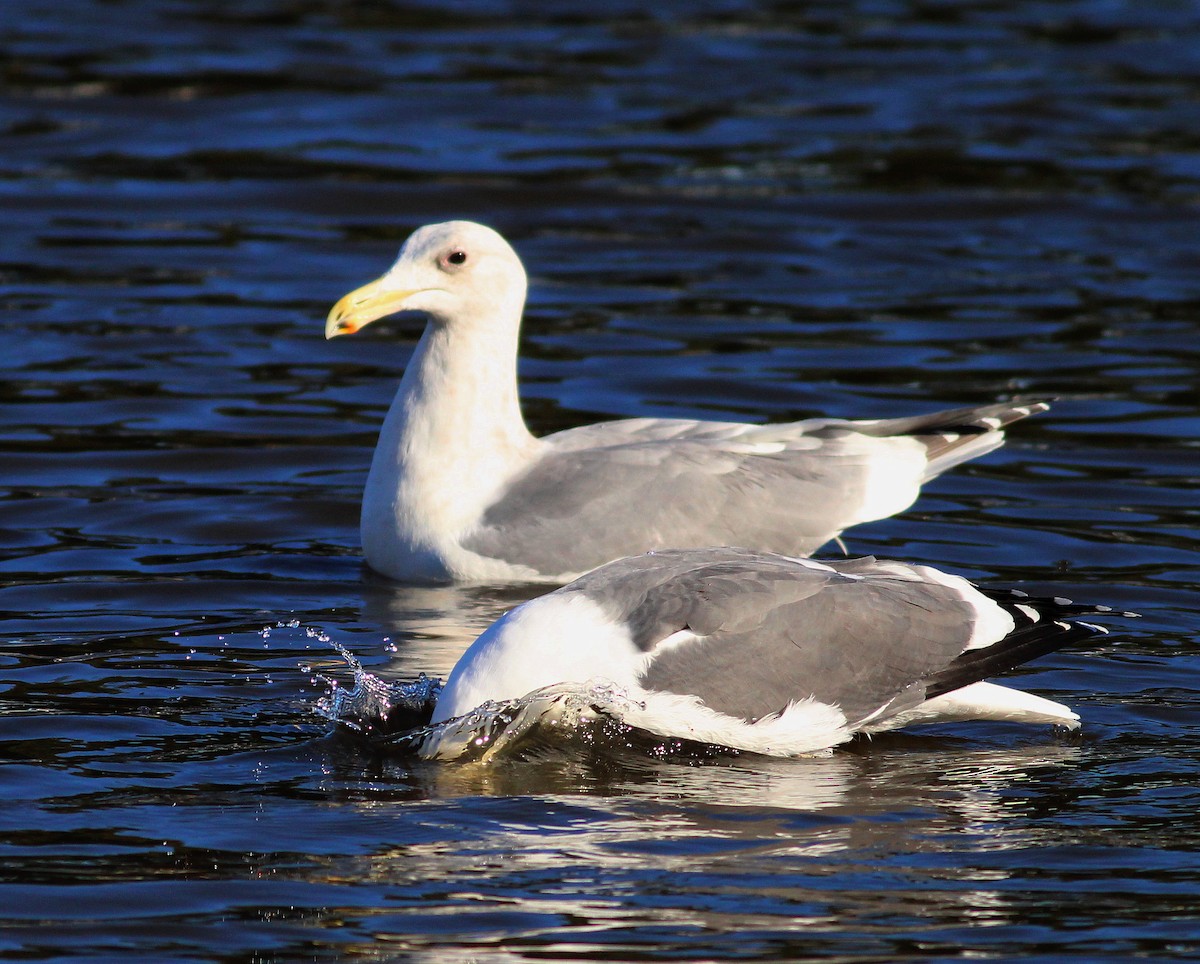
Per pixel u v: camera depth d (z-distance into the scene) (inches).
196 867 324.2
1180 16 1413.6
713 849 337.7
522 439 535.8
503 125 1077.1
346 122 1071.6
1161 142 1061.8
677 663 387.5
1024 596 422.6
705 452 529.0
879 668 399.2
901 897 317.1
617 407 668.1
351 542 543.2
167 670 426.3
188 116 1075.3
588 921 305.9
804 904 313.6
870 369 713.6
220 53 1221.7
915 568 423.5
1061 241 897.5
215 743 384.8
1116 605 482.0
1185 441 635.5
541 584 510.0
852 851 337.7
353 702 406.0
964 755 395.2
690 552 419.2
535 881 321.4
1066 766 385.1
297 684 419.8
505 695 383.6
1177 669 438.9
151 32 1272.1
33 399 655.8
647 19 1375.5
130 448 611.2
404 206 933.8
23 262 829.2
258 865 325.7
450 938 298.8
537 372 706.2
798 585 402.9
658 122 1093.8
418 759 382.0
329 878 321.4
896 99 1154.7
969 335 758.5
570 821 350.6
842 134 1076.5
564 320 775.7
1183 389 691.4
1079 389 691.4
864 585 408.2
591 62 1237.7
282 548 532.4
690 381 696.4
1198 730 404.8
